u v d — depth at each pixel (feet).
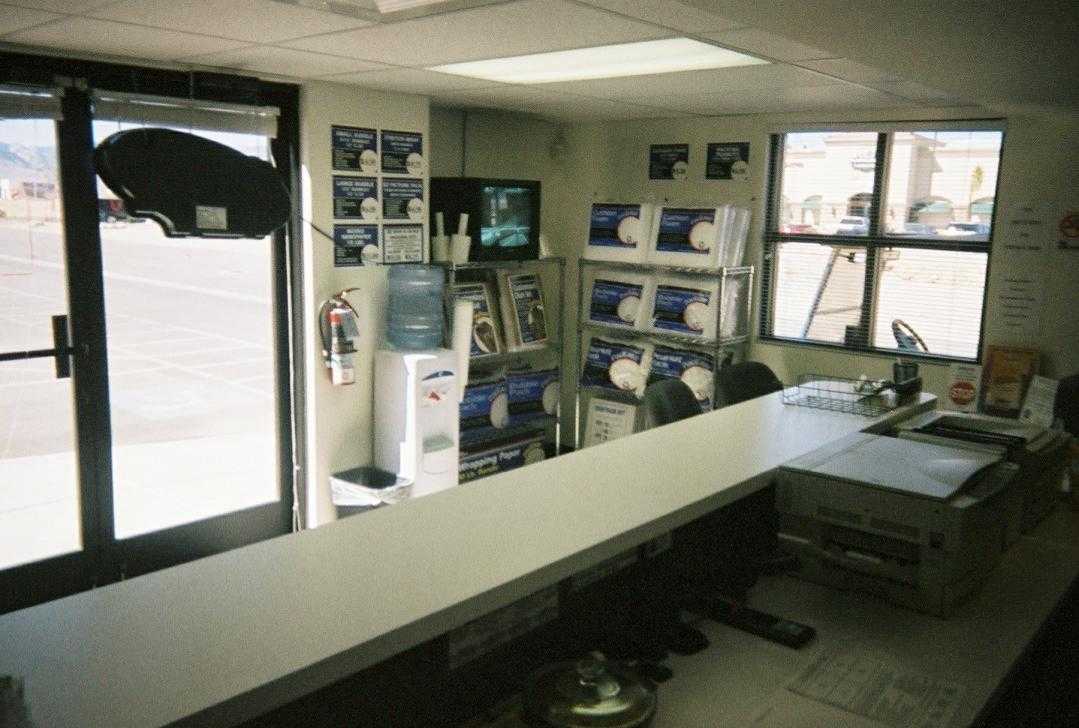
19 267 11.68
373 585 4.69
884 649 5.77
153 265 41.96
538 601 5.26
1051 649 9.75
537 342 17.83
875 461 6.90
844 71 11.19
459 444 16.38
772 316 17.61
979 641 5.92
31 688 3.67
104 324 12.31
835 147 16.43
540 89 13.84
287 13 8.52
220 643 4.06
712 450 7.70
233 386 25.08
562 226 19.60
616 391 18.01
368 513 5.88
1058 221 14.15
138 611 4.39
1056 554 7.66
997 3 5.90
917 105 14.84
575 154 19.25
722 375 12.86
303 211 13.94
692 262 16.48
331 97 13.82
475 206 15.90
